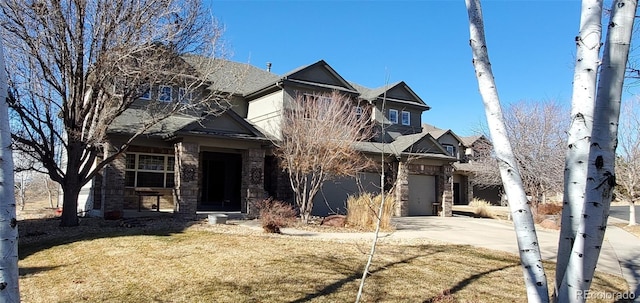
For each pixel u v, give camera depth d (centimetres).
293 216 1407
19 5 1116
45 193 3269
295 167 1524
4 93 278
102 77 1238
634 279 805
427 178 2136
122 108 1310
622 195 1888
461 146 3288
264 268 774
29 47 1185
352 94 2105
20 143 1278
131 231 1169
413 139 2083
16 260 274
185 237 1065
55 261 874
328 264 809
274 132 1877
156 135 1557
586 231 265
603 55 269
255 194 1634
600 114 264
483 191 3419
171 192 1806
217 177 2119
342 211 1894
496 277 764
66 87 1288
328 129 1505
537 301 298
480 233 1370
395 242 1080
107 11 1209
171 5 1282
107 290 671
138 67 1242
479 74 338
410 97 2400
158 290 665
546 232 1539
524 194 316
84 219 1466
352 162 1650
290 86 1919
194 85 1512
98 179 1617
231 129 1628
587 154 294
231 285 683
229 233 1131
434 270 797
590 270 266
